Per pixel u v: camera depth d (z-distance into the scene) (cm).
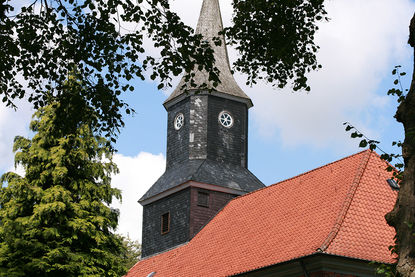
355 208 2227
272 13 1440
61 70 1527
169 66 1452
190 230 3109
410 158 837
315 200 2462
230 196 3275
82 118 1591
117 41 1445
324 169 2681
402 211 819
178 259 2939
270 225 2533
